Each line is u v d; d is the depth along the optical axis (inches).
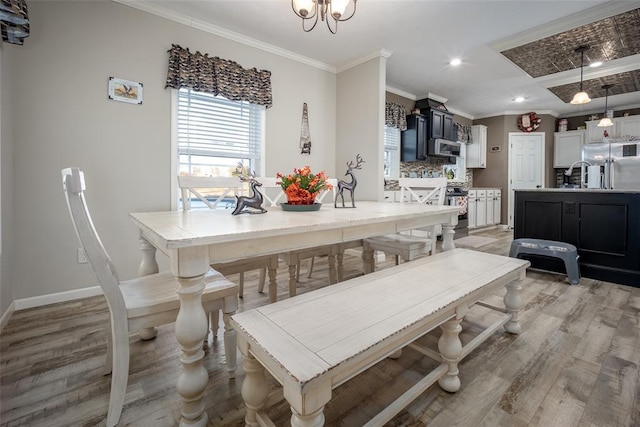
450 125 220.1
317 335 35.6
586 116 250.5
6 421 44.7
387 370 58.4
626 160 162.4
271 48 133.0
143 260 68.8
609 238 110.3
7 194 79.0
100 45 94.4
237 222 53.2
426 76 170.6
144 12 102.0
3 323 74.7
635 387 52.0
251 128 131.3
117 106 98.0
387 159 201.0
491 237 206.2
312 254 90.0
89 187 94.3
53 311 83.5
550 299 92.9
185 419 42.7
